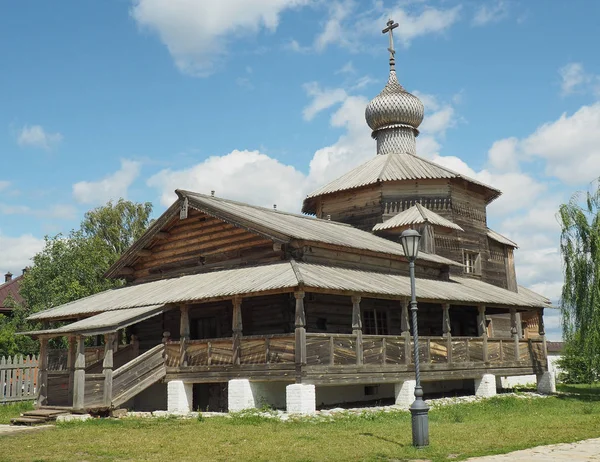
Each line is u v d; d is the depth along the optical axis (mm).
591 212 26609
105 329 20125
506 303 27156
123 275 28578
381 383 23031
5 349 32719
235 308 20703
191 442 14242
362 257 24891
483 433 15430
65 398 20672
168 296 22547
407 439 14398
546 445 13695
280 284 19266
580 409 22141
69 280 38219
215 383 23531
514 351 27641
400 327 26812
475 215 34281
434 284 26344
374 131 37531
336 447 13422
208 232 25656
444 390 28391
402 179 32219
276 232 22172
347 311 24562
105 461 12258
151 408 24047
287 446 13570
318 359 19484
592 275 25938
